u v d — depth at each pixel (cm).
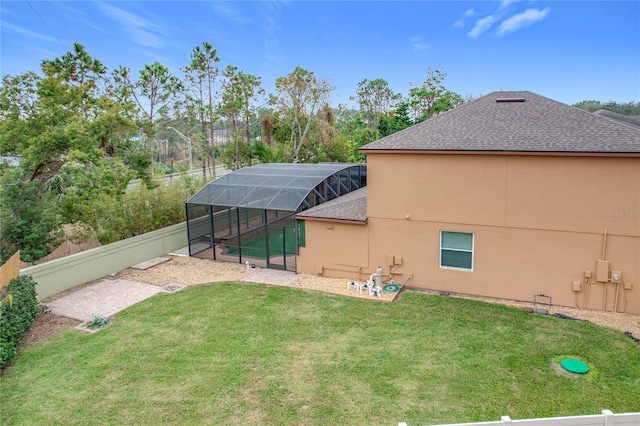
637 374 878
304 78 4144
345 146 4384
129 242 1808
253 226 1764
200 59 4028
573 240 1210
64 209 1736
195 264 1841
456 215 1352
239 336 1114
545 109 1403
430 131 1434
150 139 4591
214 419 762
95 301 1418
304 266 1648
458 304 1298
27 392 873
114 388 878
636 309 1180
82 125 1975
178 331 1157
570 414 748
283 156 4025
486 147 1261
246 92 4106
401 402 798
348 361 964
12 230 1516
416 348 1018
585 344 1013
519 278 1300
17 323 1094
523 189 1245
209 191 1933
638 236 1135
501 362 939
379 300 1345
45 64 2153
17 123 2047
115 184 1942
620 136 1155
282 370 931
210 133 4569
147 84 4050
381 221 1473
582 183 1170
